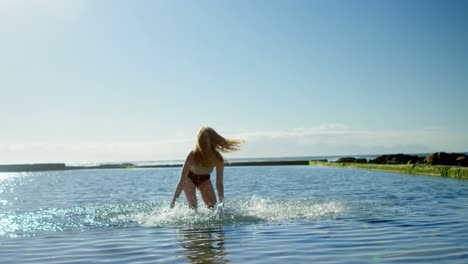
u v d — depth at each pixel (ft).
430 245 14.39
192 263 12.50
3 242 16.85
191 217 22.50
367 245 14.65
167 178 82.28
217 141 25.75
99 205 30.73
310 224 19.79
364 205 27.35
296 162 184.34
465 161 91.61
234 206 26.68
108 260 13.28
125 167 211.20
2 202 35.63
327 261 12.38
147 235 17.75
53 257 14.02
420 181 52.13
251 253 13.73
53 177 111.75
